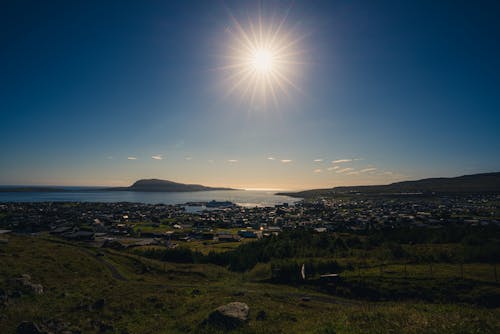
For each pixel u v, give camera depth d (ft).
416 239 257.75
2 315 56.13
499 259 163.94
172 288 110.32
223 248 328.90
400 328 43.34
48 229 464.24
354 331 43.24
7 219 545.85
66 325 55.42
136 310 71.31
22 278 84.89
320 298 118.93
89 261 166.91
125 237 428.15
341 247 238.48
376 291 125.70
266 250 235.20
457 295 112.47
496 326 43.55
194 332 54.49
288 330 51.49
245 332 52.29
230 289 119.14
